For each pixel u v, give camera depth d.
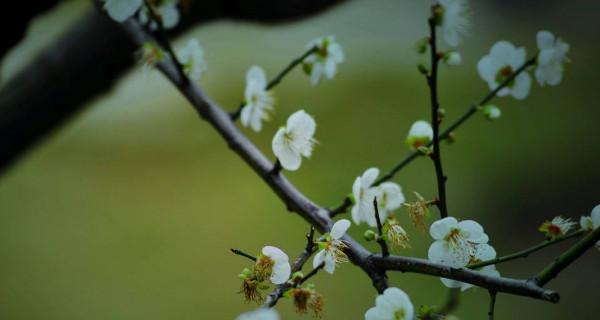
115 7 0.74
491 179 1.54
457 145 1.64
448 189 1.49
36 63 0.87
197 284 1.32
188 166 1.60
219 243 1.41
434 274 0.68
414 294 1.22
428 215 0.70
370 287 1.27
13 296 1.28
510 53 0.78
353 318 1.20
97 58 0.87
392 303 0.67
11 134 0.87
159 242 1.42
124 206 1.49
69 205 1.48
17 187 1.54
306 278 0.68
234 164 1.64
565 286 1.34
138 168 1.60
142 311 1.27
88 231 1.43
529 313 1.24
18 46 0.87
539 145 1.65
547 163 1.59
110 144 1.68
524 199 1.50
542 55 0.77
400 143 1.61
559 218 0.70
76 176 1.58
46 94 0.87
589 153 1.61
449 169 1.55
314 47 0.79
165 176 1.58
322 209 0.73
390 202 0.75
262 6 0.89
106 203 1.50
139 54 0.81
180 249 1.41
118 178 1.58
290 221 1.46
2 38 0.83
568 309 1.28
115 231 1.43
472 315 1.22
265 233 1.42
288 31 1.08
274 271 0.68
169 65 0.80
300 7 0.90
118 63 0.88
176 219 1.45
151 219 1.45
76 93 0.88
